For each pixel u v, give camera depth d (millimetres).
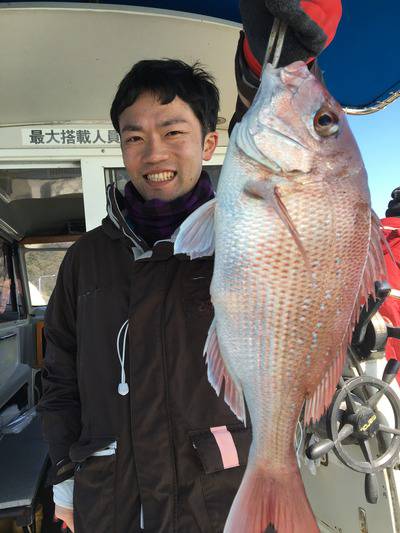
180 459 1121
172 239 1251
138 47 2352
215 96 1445
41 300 5109
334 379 983
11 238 4648
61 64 2438
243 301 971
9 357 3904
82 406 1307
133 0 2191
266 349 968
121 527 1127
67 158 3055
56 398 1440
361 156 979
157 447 1123
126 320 1252
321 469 2117
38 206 4379
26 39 2232
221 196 995
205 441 1114
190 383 1166
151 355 1175
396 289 1949
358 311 982
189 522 1092
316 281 940
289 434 982
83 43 2289
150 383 1158
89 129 3025
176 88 1288
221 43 2379
